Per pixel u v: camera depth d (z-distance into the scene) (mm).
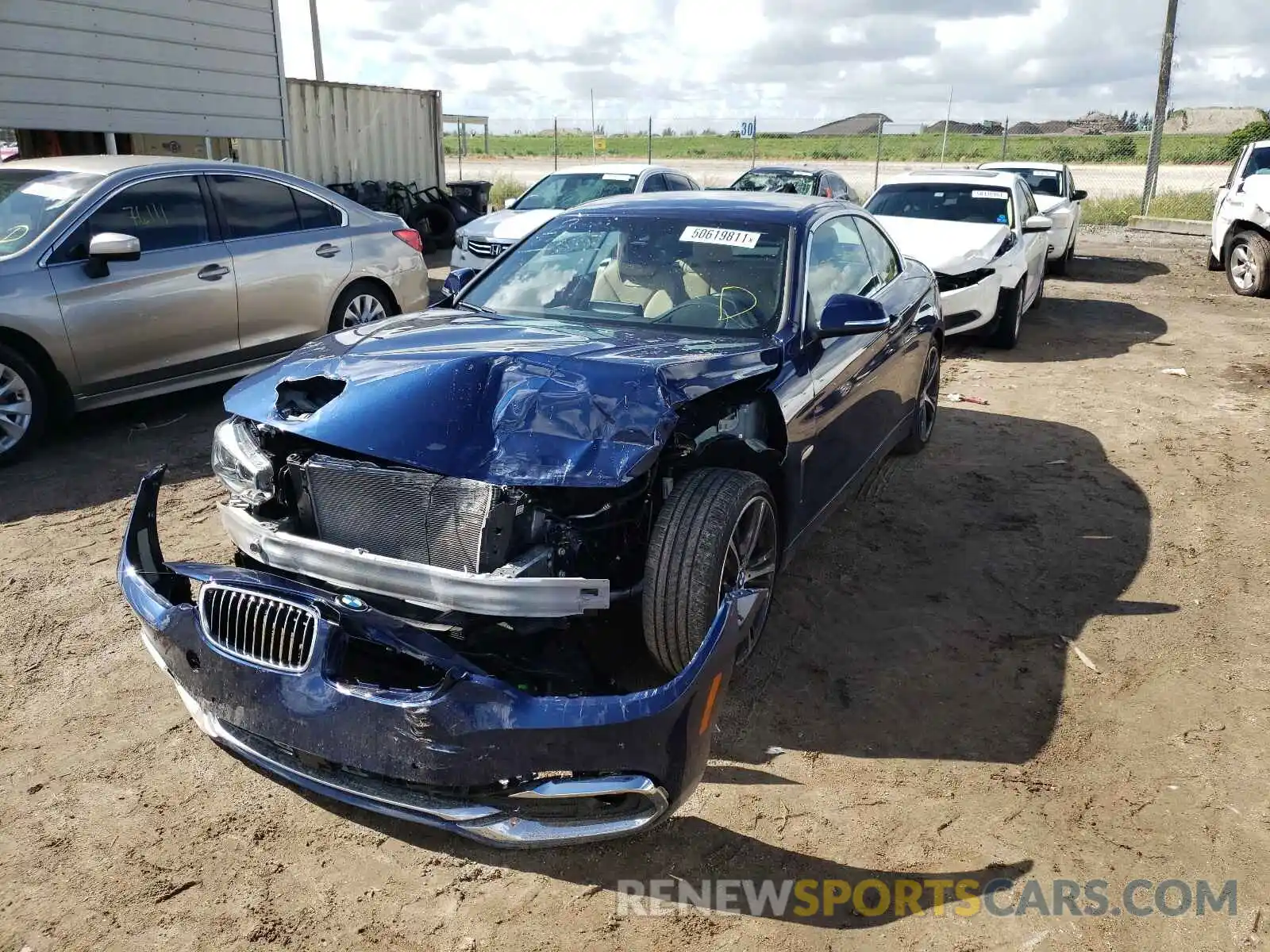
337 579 2762
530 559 2672
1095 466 6043
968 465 6027
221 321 6539
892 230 9562
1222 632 3990
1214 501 5469
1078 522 5148
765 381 3492
